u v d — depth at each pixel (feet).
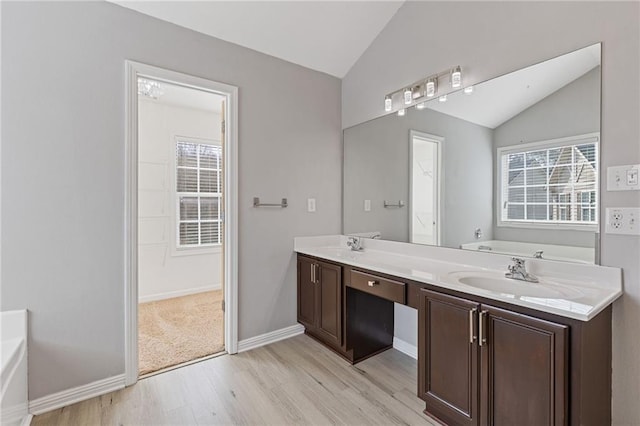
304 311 9.07
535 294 5.25
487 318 4.77
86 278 6.25
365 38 8.88
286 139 9.07
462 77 6.86
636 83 4.64
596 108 5.05
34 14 5.74
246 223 8.38
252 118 8.41
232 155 8.05
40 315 5.83
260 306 8.68
